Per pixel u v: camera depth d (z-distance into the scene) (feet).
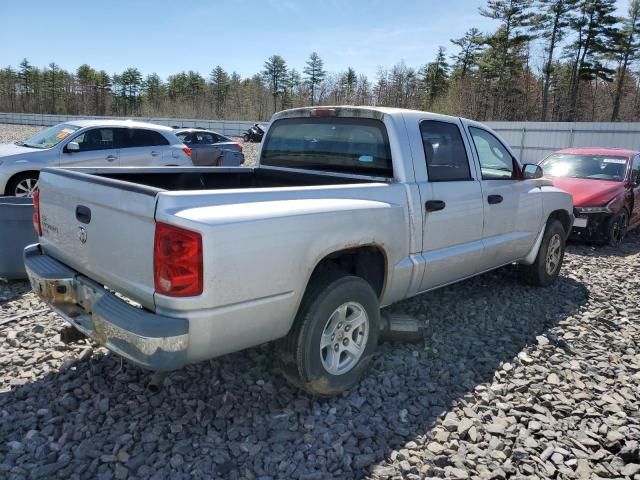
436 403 10.68
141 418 9.64
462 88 185.57
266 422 9.71
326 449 9.03
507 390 11.32
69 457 8.52
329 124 13.65
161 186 13.89
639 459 9.12
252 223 8.42
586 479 8.63
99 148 29.76
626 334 14.93
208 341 8.32
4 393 10.36
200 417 9.73
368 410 10.32
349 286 10.19
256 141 124.88
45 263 10.81
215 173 15.02
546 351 13.38
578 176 30.17
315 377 9.93
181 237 7.78
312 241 9.41
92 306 8.89
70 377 11.04
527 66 194.39
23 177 27.12
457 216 13.38
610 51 167.94
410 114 12.75
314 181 13.92
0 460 8.42
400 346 13.21
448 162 13.52
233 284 8.25
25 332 13.25
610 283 20.18
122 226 8.63
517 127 82.28
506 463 8.88
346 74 261.65
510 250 16.25
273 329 9.24
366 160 12.73
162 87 332.39
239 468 8.48
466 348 13.33
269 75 271.69
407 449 9.15
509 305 16.76
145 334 7.82
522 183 16.46
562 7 161.89
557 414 10.47
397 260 11.71
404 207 11.75
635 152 32.12
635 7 172.04
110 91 315.58
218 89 304.71
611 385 11.84
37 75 301.02
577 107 187.21
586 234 27.02
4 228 16.37
